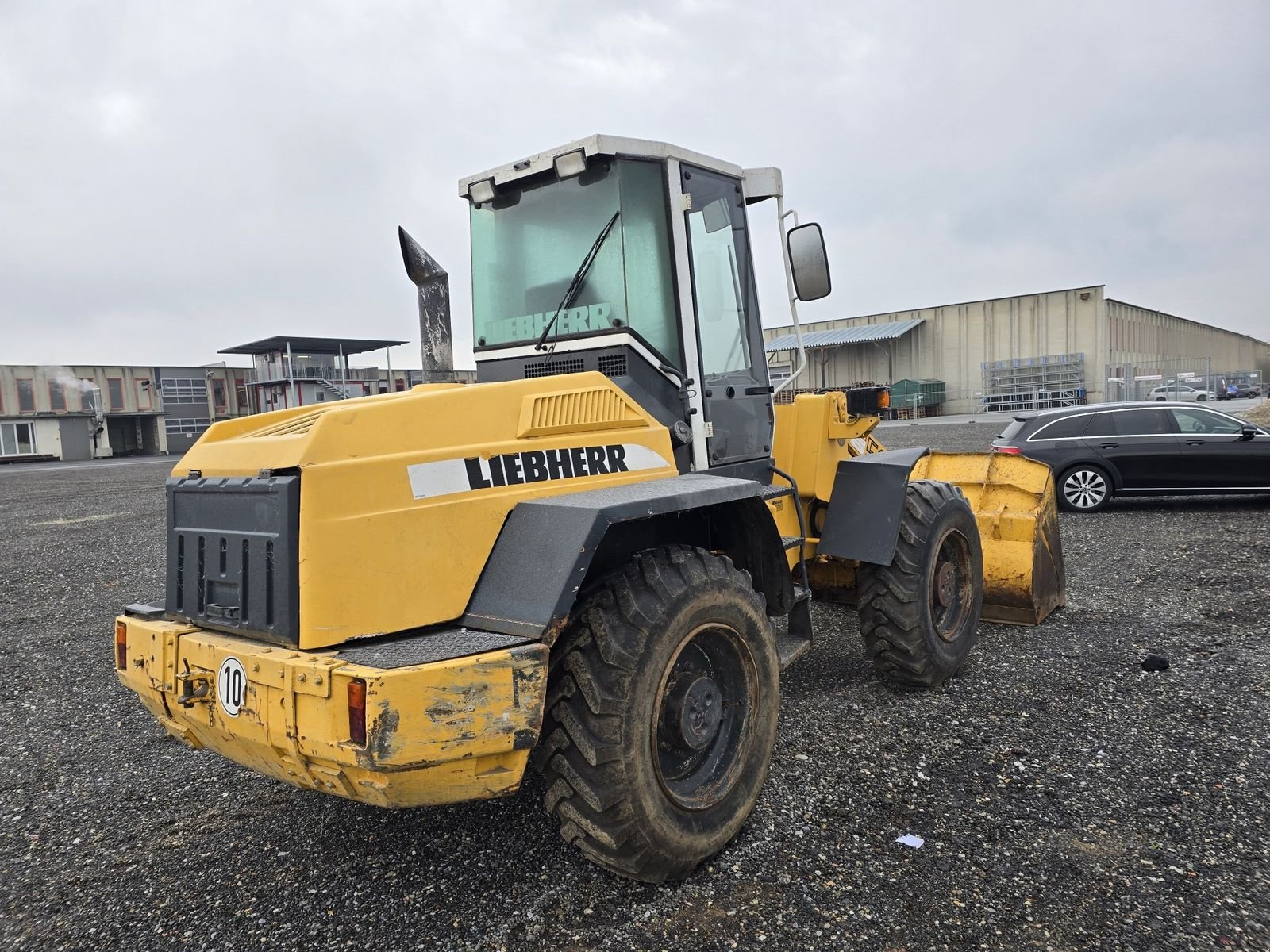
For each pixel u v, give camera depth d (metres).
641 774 2.58
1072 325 39.62
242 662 2.48
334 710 2.23
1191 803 3.18
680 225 3.69
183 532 2.88
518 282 3.75
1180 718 3.96
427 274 3.75
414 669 2.23
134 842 3.33
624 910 2.66
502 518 2.74
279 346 43.84
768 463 4.34
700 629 2.86
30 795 3.81
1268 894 2.60
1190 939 2.41
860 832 3.06
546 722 2.63
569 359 3.59
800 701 4.37
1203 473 10.48
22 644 6.52
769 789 3.41
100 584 8.83
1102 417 11.02
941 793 3.32
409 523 2.54
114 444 52.28
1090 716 4.04
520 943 2.53
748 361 4.23
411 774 2.26
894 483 4.29
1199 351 61.06
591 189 3.54
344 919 2.72
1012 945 2.41
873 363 45.38
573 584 2.48
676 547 2.97
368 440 2.56
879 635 4.25
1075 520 10.34
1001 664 4.86
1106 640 5.23
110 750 4.32
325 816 3.45
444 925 2.65
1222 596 6.19
